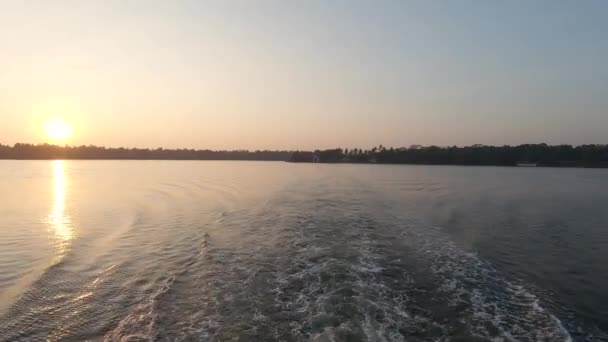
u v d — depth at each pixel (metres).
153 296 10.02
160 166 117.25
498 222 20.81
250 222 20.31
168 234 17.47
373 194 34.50
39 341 7.77
